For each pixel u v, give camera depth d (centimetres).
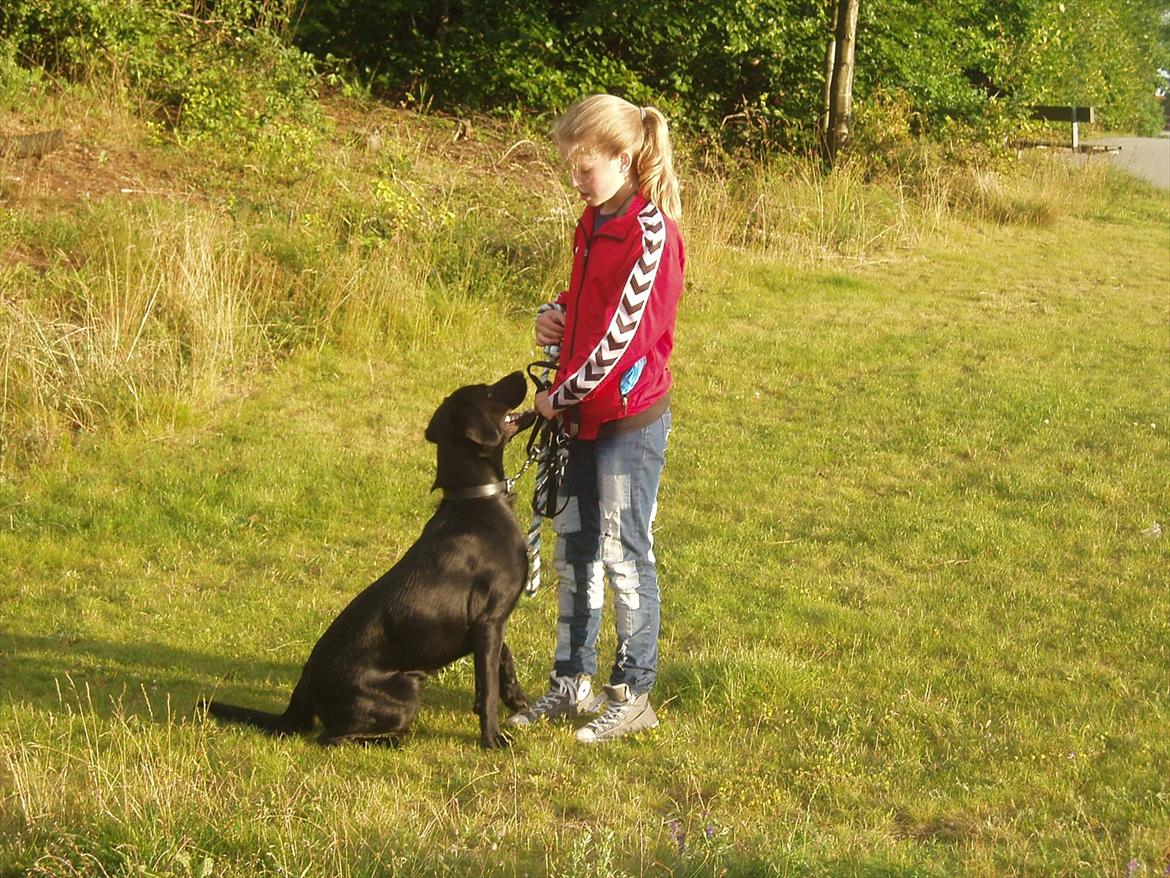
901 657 456
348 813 321
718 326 962
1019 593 516
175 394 715
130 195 940
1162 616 488
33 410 671
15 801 317
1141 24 4688
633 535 381
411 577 374
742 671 428
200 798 320
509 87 1478
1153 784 358
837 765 371
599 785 359
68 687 423
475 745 388
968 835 335
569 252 994
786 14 1545
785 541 579
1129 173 1850
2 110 1020
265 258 896
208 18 1273
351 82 1445
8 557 550
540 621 492
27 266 788
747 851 310
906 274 1170
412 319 877
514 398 381
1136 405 776
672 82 1570
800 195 1280
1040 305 1059
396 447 693
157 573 541
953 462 686
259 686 432
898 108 1535
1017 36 1941
